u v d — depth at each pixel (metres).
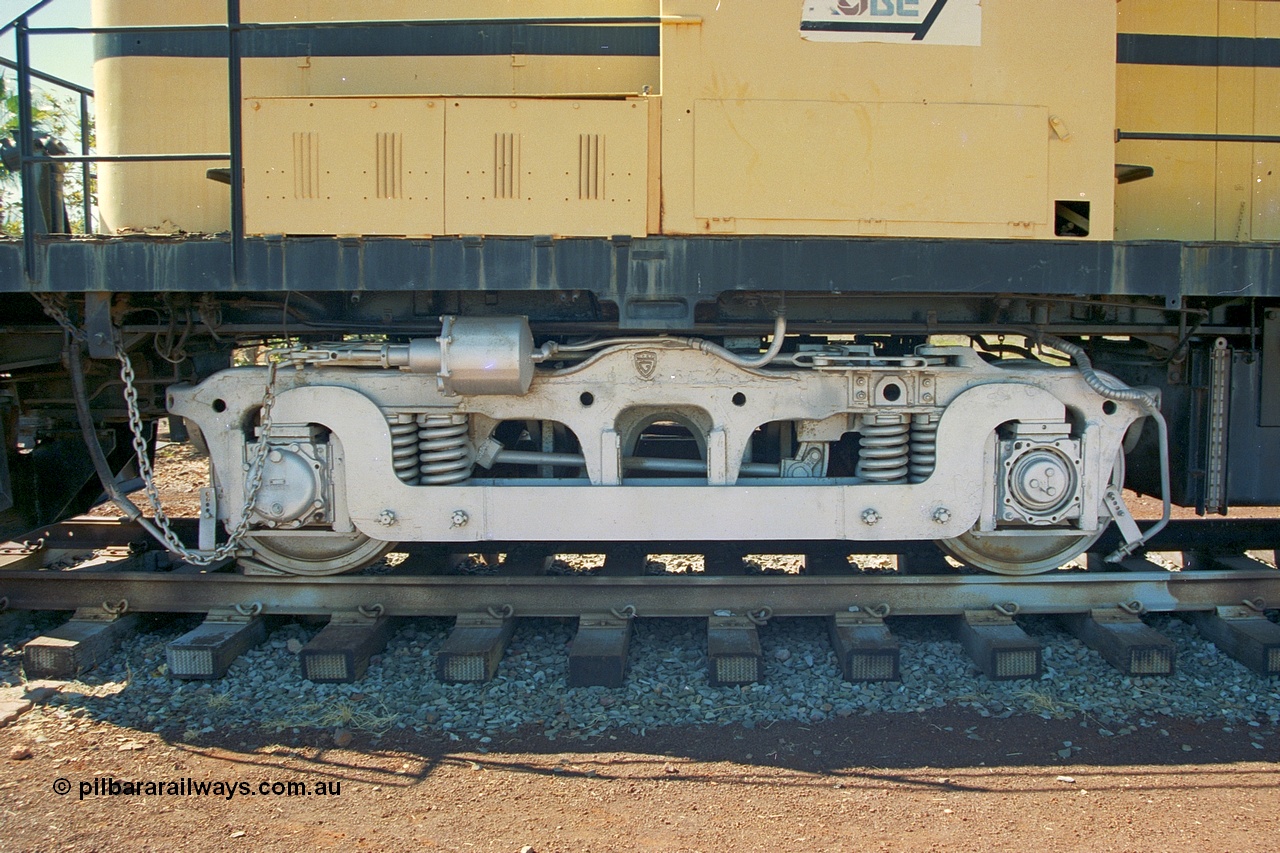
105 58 4.73
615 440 4.36
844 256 4.06
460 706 4.00
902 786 3.33
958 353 4.36
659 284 4.08
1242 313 4.77
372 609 4.57
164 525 4.45
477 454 4.62
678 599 4.59
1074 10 4.06
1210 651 4.54
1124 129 4.79
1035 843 2.94
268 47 4.71
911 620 4.96
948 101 4.04
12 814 3.15
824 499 4.33
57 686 4.20
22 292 4.37
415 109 4.07
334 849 2.94
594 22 4.02
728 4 4.00
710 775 3.42
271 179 4.09
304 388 4.32
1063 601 4.62
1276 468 4.70
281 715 3.93
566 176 4.07
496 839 2.98
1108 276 4.11
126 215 4.77
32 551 5.60
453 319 4.18
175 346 4.87
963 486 4.35
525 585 4.59
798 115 4.03
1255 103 4.88
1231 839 2.97
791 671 4.31
